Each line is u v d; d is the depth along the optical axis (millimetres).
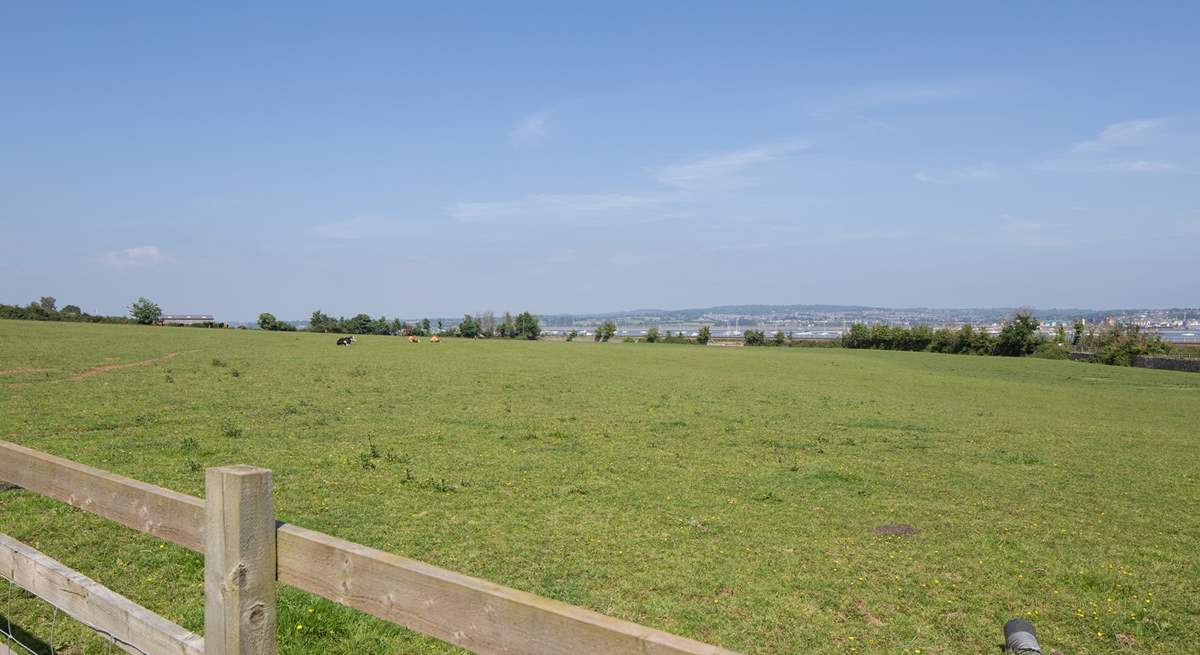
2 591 6730
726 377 43750
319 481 12680
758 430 21953
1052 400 37594
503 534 10016
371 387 29547
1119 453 20422
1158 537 11305
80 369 30250
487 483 13164
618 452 17078
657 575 8578
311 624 6391
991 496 13969
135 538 8445
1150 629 7551
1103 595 8500
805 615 7566
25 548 4574
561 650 2451
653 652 2240
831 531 10906
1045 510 12922
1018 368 62219
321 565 3100
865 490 14039
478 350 62156
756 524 11125
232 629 3006
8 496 9805
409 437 18016
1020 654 6281
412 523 10359
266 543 3121
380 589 2939
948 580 8844
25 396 21344
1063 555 10078
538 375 39281
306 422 19531
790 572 8891
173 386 26172
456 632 2729
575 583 8227
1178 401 39469
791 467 15898
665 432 20750
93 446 14523
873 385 42125
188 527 3428
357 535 9664
